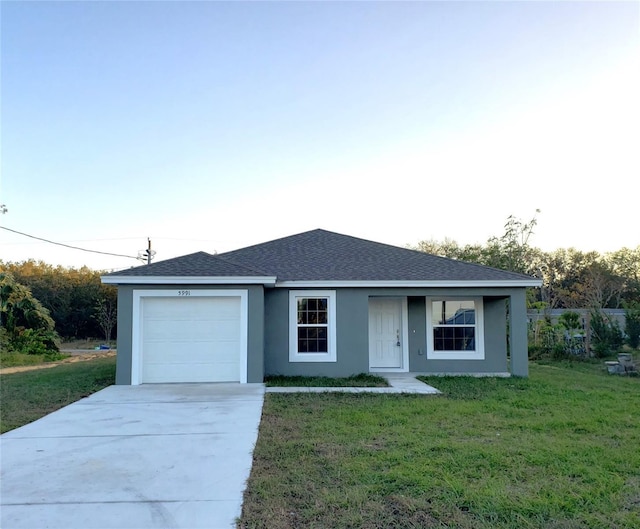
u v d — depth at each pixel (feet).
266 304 43.42
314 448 19.56
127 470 17.08
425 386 36.81
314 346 43.27
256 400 30.45
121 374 37.35
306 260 48.44
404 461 17.70
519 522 12.75
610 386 37.47
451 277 43.70
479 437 21.38
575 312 64.80
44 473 16.79
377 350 47.67
